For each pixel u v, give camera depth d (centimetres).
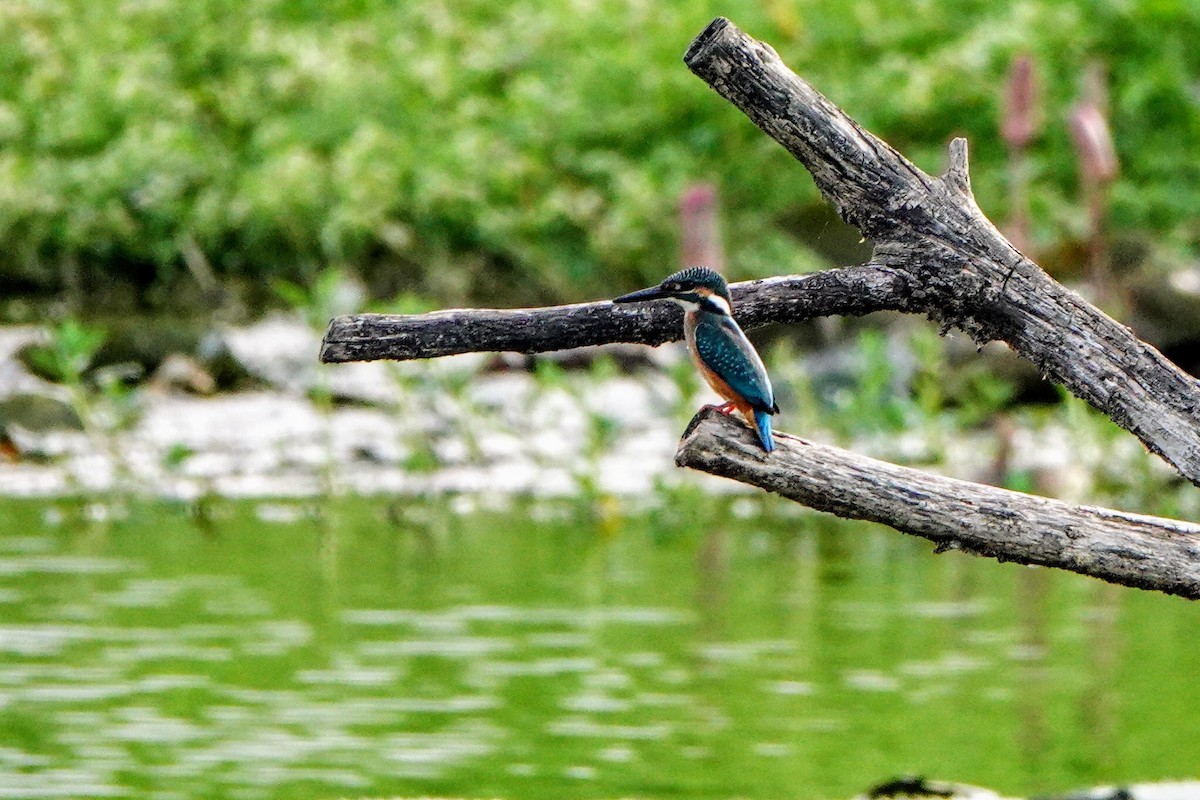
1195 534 608
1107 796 766
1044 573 1242
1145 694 934
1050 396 1766
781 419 1702
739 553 1281
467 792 779
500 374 1830
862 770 816
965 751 838
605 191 2095
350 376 1786
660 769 813
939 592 1169
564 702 912
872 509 602
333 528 1327
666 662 984
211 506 1395
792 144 630
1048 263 1939
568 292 2031
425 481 1509
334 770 806
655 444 1666
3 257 2034
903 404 1531
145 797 768
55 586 1127
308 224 2053
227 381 1781
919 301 636
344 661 975
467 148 2095
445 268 2041
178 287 2033
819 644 1030
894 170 629
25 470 1513
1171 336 1778
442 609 1090
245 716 881
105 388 1544
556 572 1199
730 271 1989
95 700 902
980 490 607
